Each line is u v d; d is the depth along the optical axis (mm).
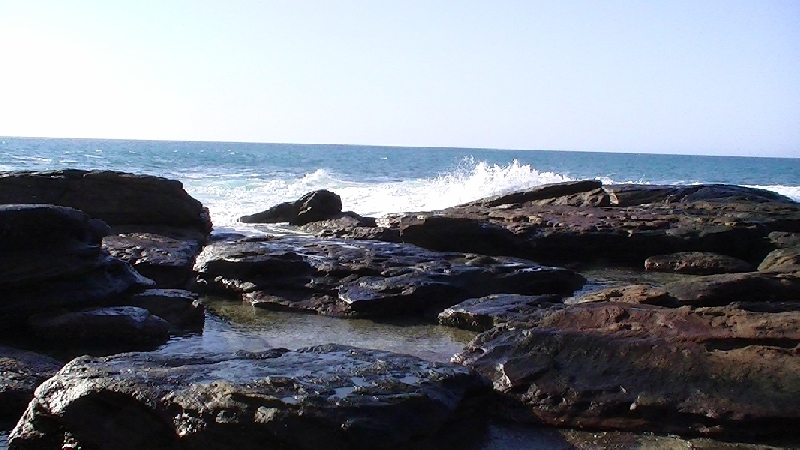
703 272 16016
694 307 10180
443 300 12266
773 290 10617
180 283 13156
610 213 19406
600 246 17141
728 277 10852
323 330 10992
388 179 43219
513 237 17250
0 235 9758
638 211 19906
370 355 7656
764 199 21609
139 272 12930
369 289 12250
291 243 15094
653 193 21781
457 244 17328
